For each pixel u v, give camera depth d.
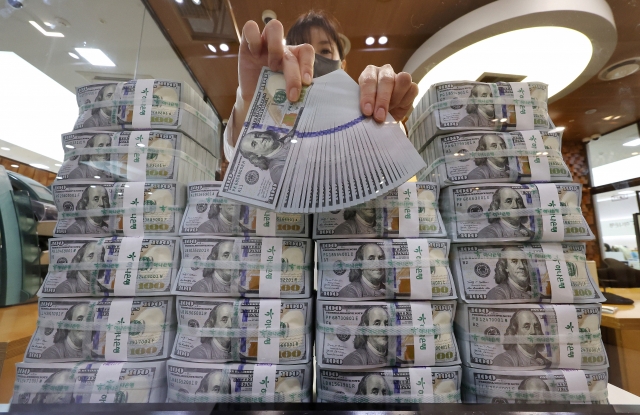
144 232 0.61
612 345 0.60
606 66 0.75
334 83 0.59
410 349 0.54
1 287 0.60
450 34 0.71
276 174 0.53
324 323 0.56
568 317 0.57
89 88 0.68
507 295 0.59
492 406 0.48
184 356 0.55
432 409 0.47
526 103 0.67
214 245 0.59
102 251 0.59
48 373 0.53
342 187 0.52
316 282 0.65
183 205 0.65
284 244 0.60
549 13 0.63
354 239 0.60
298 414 0.46
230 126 0.72
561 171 0.64
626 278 0.69
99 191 0.62
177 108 0.67
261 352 0.54
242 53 0.61
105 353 0.55
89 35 0.75
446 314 0.57
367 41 0.76
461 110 0.66
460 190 0.64
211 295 0.57
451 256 0.65
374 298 0.57
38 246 0.65
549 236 0.61
